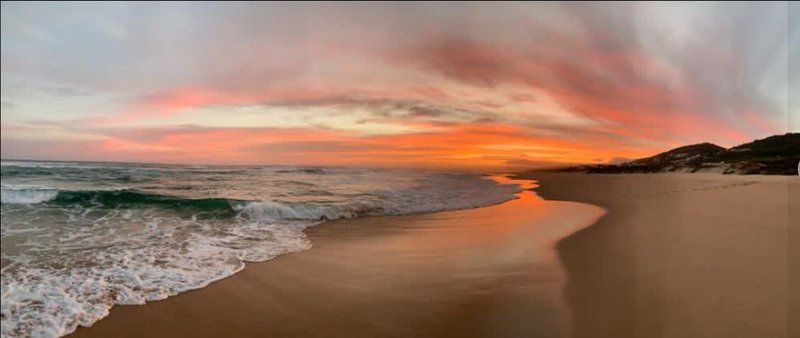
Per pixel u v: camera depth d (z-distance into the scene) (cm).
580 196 1550
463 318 402
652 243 594
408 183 2408
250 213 1095
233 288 503
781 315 317
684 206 943
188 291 493
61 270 568
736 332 297
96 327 399
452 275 534
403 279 527
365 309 432
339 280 529
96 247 707
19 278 530
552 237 739
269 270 576
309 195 1550
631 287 418
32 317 416
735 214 775
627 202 1242
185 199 1280
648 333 320
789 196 531
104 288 499
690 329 310
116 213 1108
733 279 398
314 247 713
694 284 392
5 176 2206
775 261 445
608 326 342
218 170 3250
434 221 994
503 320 386
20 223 959
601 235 716
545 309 399
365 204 1237
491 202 1388
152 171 2769
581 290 435
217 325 403
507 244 693
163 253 665
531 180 2772
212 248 704
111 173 2495
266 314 427
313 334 380
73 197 1316
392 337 370
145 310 438
